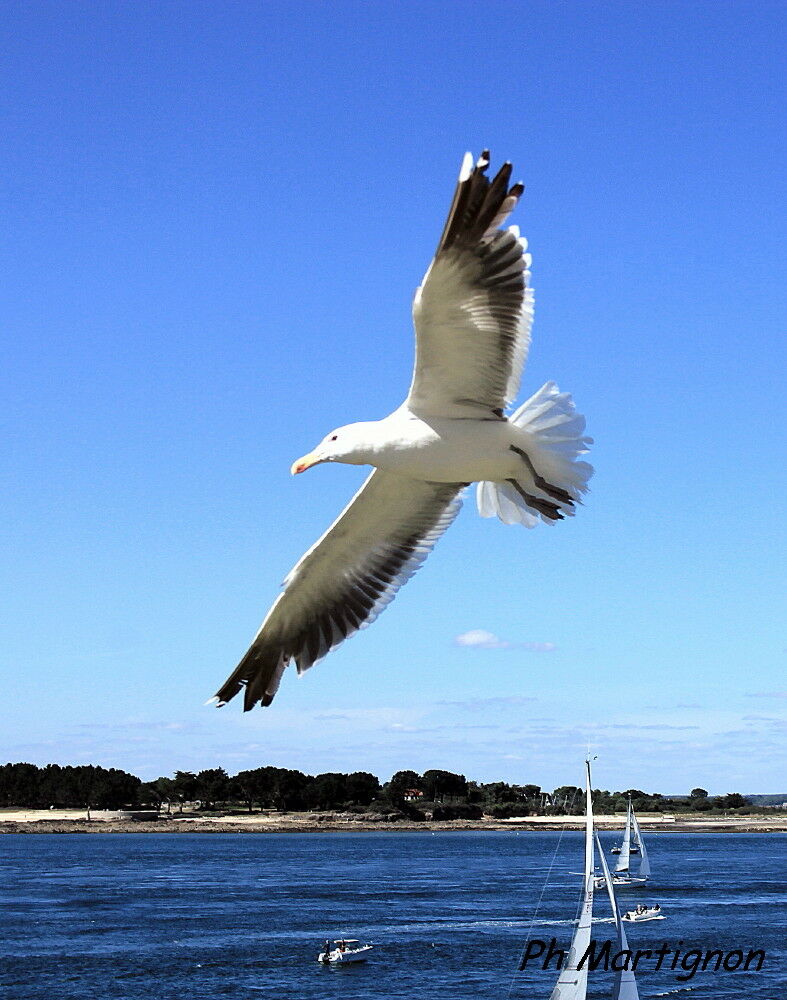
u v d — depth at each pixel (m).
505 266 8.67
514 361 9.12
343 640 10.85
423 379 9.42
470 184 8.31
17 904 84.06
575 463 9.55
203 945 61.66
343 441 9.64
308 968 54.72
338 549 10.77
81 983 51.16
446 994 48.44
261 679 10.89
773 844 196.12
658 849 178.50
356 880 106.75
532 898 87.69
